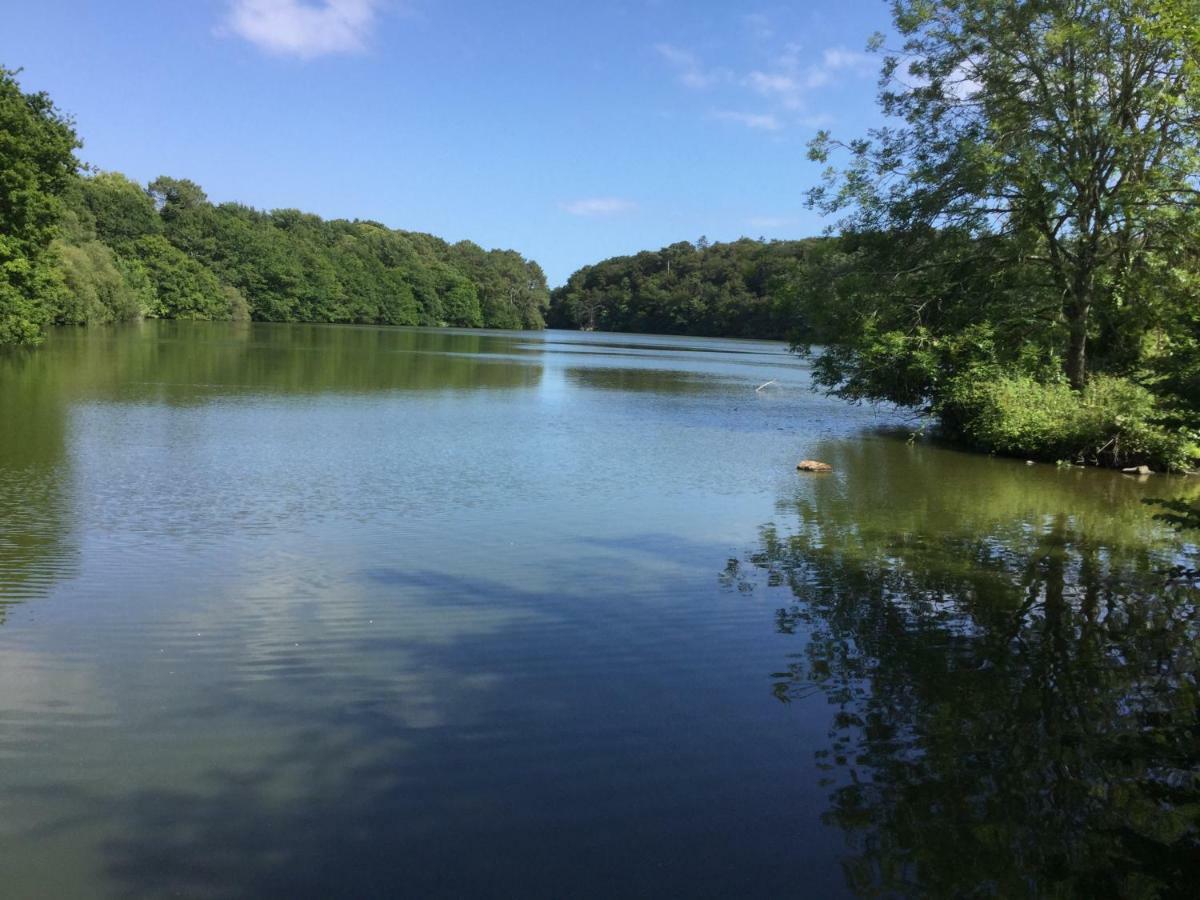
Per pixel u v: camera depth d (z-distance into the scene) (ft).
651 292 507.71
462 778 18.03
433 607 28.68
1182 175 70.18
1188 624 29.01
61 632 25.22
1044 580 34.04
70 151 128.06
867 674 24.30
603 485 51.44
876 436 84.48
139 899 14.02
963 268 84.02
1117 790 18.29
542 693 22.39
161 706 20.81
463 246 542.57
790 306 96.73
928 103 82.94
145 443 58.08
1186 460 66.33
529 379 136.15
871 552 38.01
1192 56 29.19
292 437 64.18
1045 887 15.02
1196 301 29.07
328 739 19.51
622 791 17.72
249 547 34.91
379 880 14.64
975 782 18.51
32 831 15.70
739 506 47.29
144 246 290.76
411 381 119.34
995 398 74.79
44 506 40.19
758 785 18.15
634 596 30.66
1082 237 76.64
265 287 346.54
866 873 15.24
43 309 128.47
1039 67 75.31
